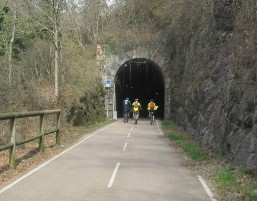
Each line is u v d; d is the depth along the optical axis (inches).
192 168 536.7
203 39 905.5
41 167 518.9
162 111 2196.1
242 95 552.4
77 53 1418.6
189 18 1073.5
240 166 490.6
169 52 1624.0
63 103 1060.5
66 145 761.0
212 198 374.3
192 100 971.3
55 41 1001.5
